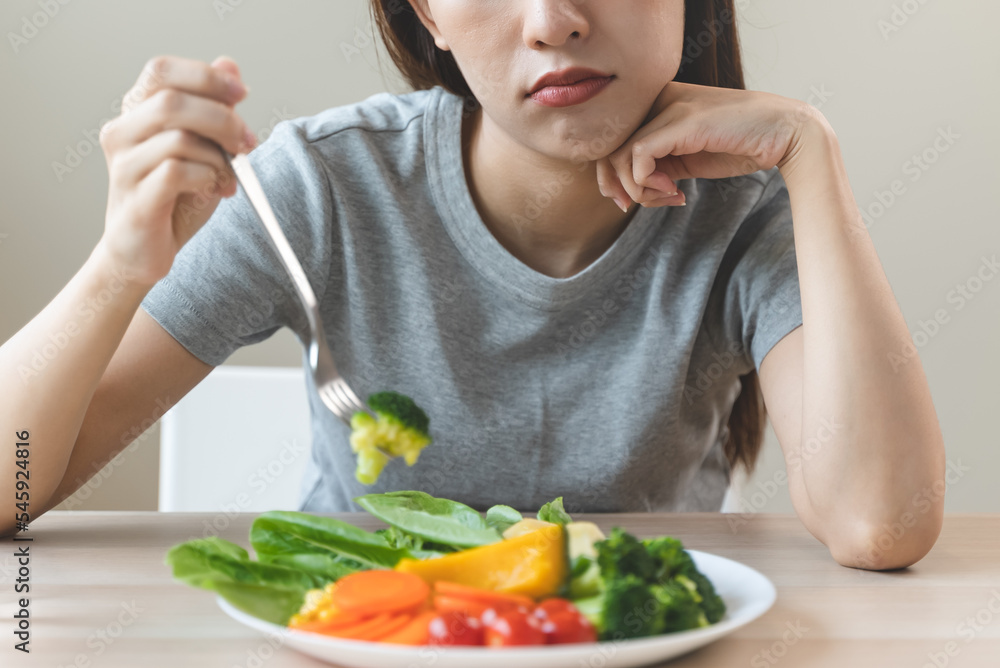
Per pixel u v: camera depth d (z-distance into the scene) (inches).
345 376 43.6
